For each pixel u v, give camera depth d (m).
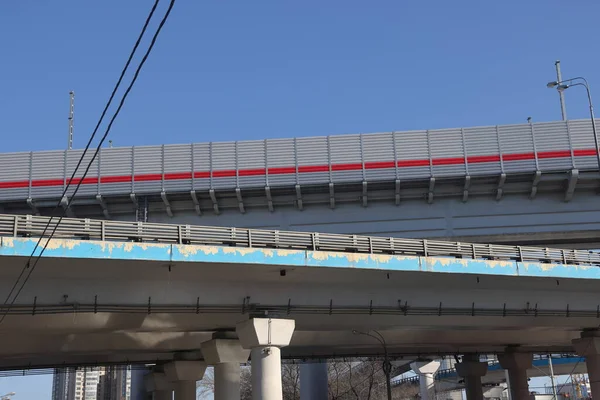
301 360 58.31
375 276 32.75
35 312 27.81
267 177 52.25
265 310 31.97
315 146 52.88
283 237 30.47
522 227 52.84
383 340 46.06
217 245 29.19
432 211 53.38
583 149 51.81
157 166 52.88
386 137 52.88
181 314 31.72
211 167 52.66
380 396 87.50
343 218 53.41
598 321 42.28
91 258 26.42
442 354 56.31
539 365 104.25
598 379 43.28
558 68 57.97
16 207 53.66
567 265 36.16
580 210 53.06
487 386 119.44
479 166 52.03
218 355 35.19
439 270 32.75
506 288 36.94
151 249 27.44
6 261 25.95
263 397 31.22
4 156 53.38
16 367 46.66
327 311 33.03
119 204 53.56
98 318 31.11
